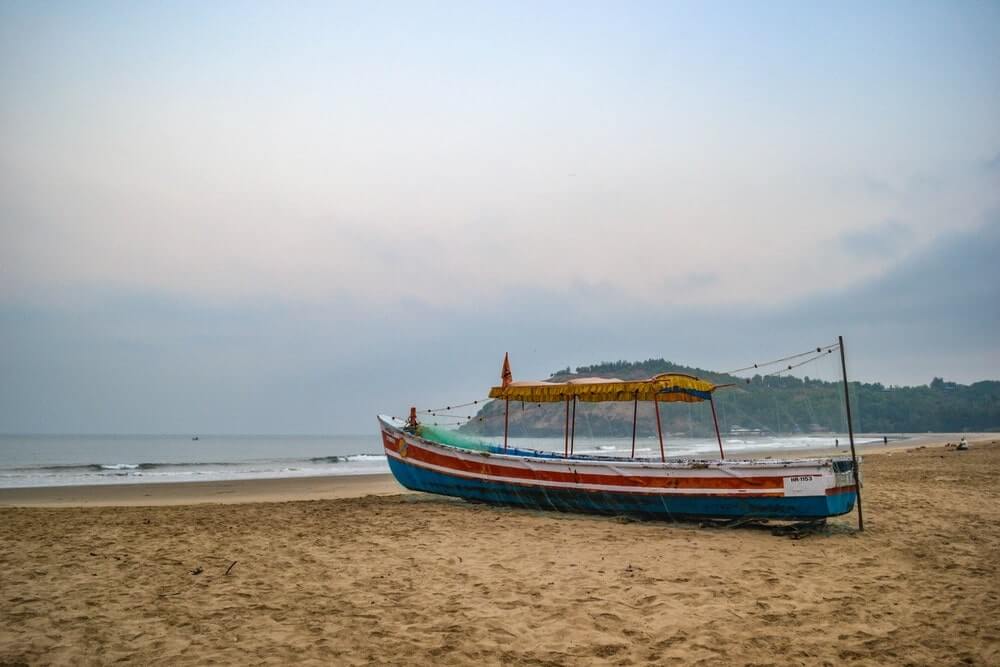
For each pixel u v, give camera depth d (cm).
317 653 626
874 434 13162
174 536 1243
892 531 1280
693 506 1373
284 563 1005
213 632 684
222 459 5581
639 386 1546
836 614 748
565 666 598
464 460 1698
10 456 6088
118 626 703
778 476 1299
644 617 737
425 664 602
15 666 589
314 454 7000
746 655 625
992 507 1588
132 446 9006
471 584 881
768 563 1011
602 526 1377
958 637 671
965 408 14262
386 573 943
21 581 889
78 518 1524
